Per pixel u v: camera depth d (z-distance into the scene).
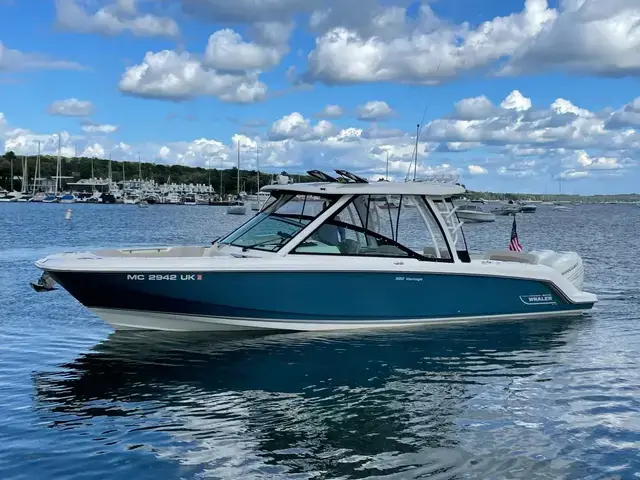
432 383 6.75
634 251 25.20
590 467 4.79
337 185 8.98
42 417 5.69
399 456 4.93
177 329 8.78
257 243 9.02
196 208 113.31
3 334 8.80
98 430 5.40
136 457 4.88
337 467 4.74
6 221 49.47
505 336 8.90
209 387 6.54
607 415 5.86
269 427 5.48
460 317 9.55
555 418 5.77
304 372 7.08
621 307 11.34
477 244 28.78
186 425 5.51
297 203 9.07
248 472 4.64
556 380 6.91
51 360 7.50
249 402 6.10
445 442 5.21
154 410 5.88
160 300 8.30
